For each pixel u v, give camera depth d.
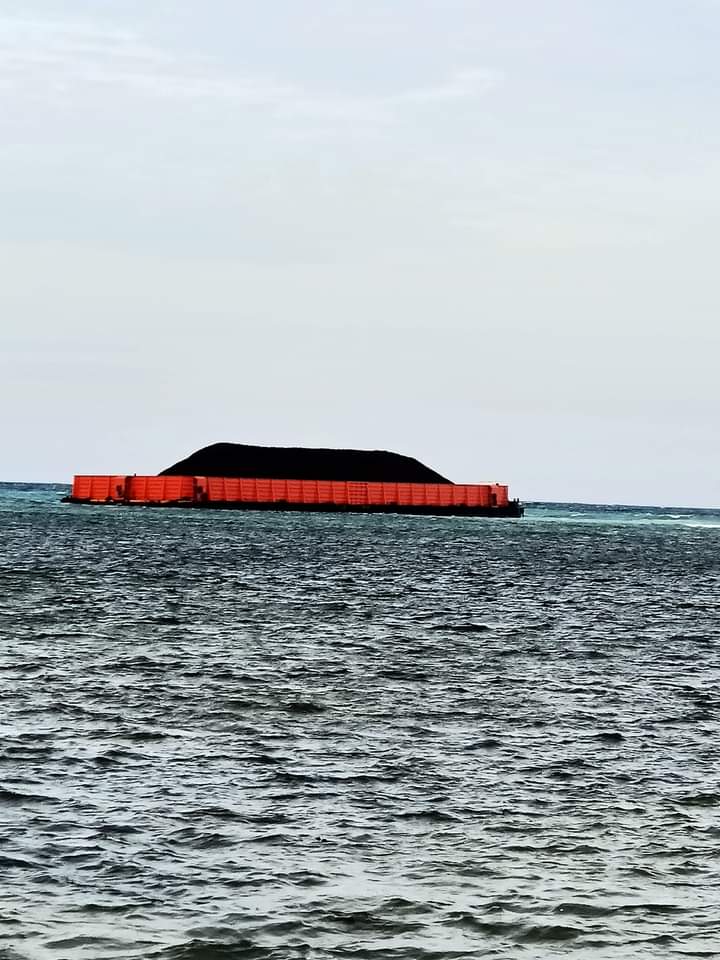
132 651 45.91
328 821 24.31
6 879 20.47
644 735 33.41
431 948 18.33
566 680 42.62
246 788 26.61
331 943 18.44
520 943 18.56
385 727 33.56
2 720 32.50
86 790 25.95
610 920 19.42
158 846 22.47
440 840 23.25
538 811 25.30
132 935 18.45
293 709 35.56
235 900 19.95
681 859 22.34
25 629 51.88
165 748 30.12
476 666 45.34
